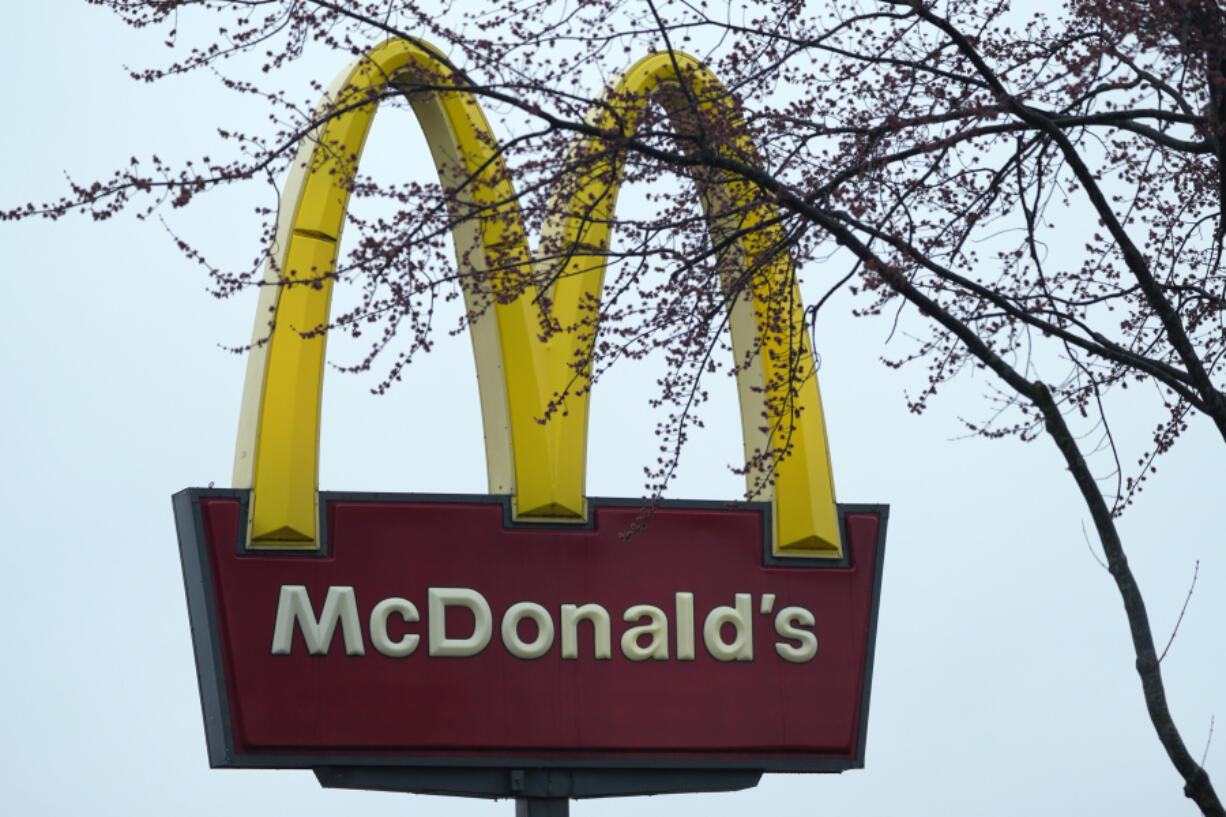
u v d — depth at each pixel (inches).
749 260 416.5
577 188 359.3
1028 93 381.4
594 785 588.7
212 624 555.5
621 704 589.9
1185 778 310.5
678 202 379.9
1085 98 376.5
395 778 568.7
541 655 583.8
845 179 358.6
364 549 573.3
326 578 568.1
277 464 564.4
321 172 569.6
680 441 394.9
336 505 573.6
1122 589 320.2
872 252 338.3
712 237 385.1
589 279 593.0
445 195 343.6
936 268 345.7
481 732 573.6
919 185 373.4
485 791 578.9
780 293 389.1
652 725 591.2
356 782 563.8
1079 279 417.7
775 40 367.9
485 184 357.1
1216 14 342.6
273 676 558.6
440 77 353.1
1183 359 343.9
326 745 559.5
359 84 567.5
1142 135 362.0
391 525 577.6
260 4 330.6
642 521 485.4
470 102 577.3
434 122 576.4
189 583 566.6
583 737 583.2
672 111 356.2
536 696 581.9
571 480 594.6
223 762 550.9
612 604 594.9
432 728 569.0
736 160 361.7
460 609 579.2
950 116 349.4
